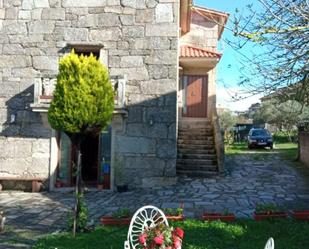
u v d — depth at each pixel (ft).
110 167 41.39
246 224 24.81
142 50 42.11
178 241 12.85
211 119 56.85
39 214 30.09
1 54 43.29
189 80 59.67
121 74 42.09
